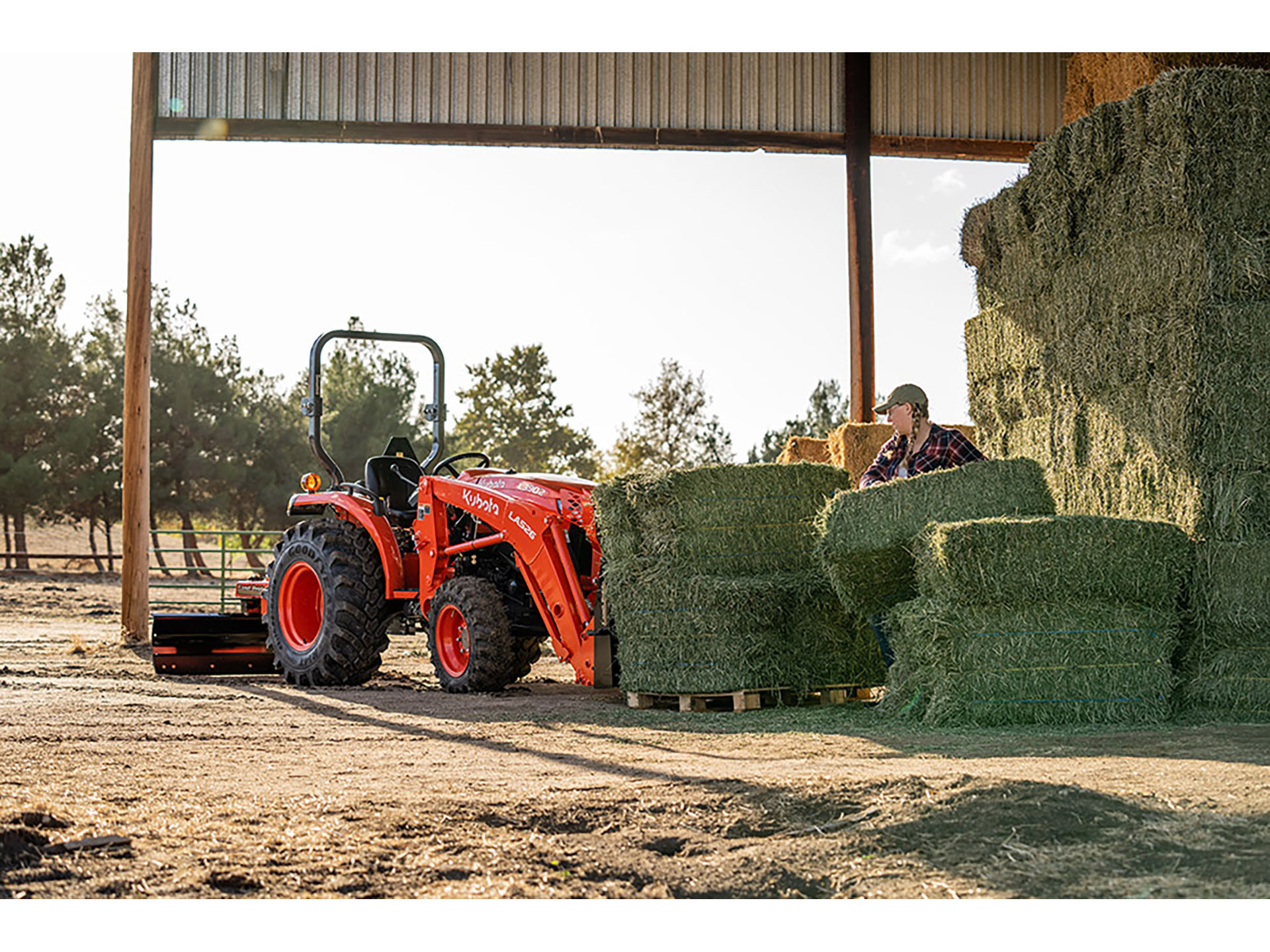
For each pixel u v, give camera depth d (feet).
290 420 98.63
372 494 27.04
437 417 28.14
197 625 29.66
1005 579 18.44
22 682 26.91
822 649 21.74
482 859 10.28
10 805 11.91
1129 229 21.49
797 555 22.00
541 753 16.30
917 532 19.72
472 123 39.22
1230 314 20.17
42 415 90.53
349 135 38.96
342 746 17.17
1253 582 19.34
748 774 13.88
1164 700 18.74
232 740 17.76
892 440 22.47
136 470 37.88
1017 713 18.52
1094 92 36.37
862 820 11.25
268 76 38.73
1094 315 22.49
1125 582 18.57
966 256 27.30
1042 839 10.37
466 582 24.81
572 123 39.50
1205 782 12.45
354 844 10.70
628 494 21.94
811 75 40.11
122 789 13.41
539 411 151.94
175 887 9.49
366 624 26.55
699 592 21.09
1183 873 9.48
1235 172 20.30
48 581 87.10
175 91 38.50
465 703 22.84
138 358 37.91
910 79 40.52
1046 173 23.62
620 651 22.08
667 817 11.73
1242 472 19.94
